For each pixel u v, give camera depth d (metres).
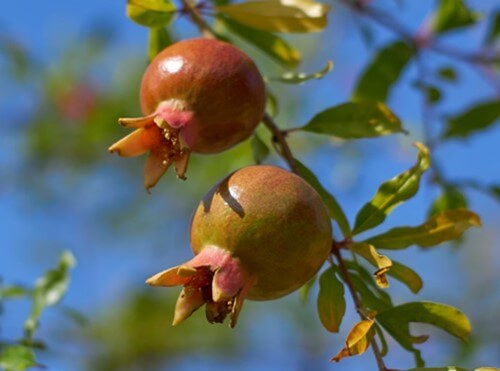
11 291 3.54
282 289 2.47
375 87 4.22
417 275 2.70
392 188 2.76
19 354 3.24
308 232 2.43
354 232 2.76
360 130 3.04
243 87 2.67
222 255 2.45
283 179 2.47
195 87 2.64
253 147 3.13
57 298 3.51
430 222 2.75
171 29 3.44
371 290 2.84
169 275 2.51
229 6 3.28
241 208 2.43
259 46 3.60
